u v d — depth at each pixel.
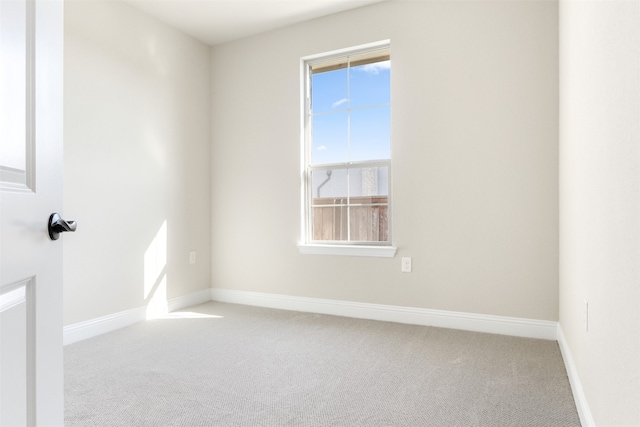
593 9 1.52
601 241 1.38
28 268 0.79
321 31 3.52
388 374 2.19
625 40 1.08
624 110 1.09
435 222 3.10
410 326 3.10
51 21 0.88
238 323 3.21
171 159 3.62
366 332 2.96
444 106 3.06
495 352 2.52
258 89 3.83
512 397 1.91
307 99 3.68
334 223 3.56
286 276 3.71
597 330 1.44
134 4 3.24
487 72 2.93
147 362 2.37
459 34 3.02
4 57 0.71
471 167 2.98
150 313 3.39
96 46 2.96
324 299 3.53
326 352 2.54
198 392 1.96
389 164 3.33
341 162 3.53
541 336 2.79
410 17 3.17
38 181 0.83
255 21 3.57
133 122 3.26
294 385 2.05
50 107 0.88
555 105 2.75
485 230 2.95
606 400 1.28
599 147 1.42
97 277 2.96
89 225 2.91
